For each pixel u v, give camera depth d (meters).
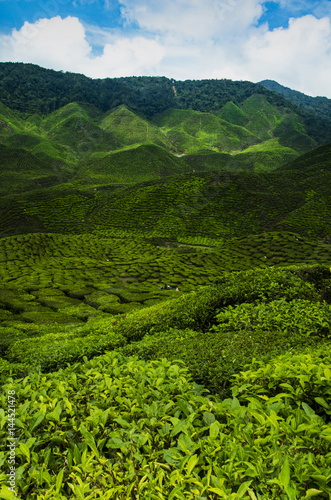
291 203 81.50
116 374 4.09
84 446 2.63
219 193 87.62
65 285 32.03
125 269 42.97
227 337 7.25
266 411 2.79
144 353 6.40
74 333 12.45
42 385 3.85
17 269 40.31
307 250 51.44
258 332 7.70
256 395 3.23
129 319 11.72
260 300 10.75
